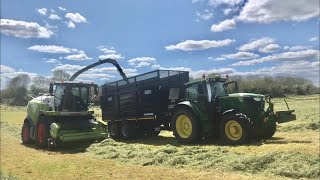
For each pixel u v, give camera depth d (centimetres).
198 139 1348
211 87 1342
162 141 1493
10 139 1947
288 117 1288
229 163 948
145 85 1562
